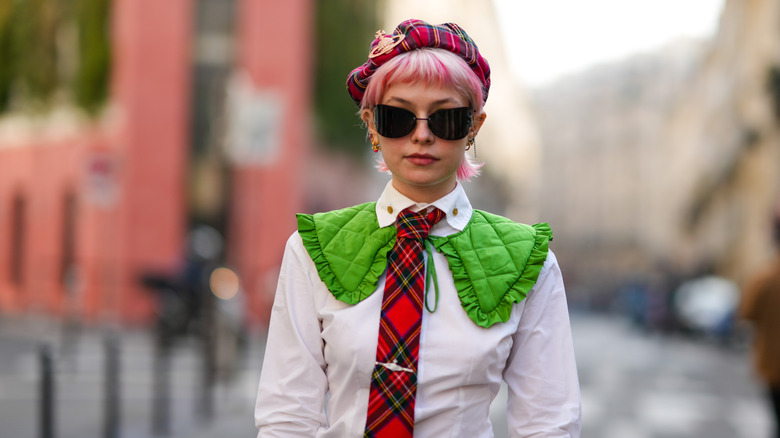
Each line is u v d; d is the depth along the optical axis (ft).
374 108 8.86
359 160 105.29
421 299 8.51
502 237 8.90
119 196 82.58
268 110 67.82
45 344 22.20
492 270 8.66
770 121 123.13
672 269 187.52
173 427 31.68
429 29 8.60
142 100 82.79
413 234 8.67
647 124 346.13
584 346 88.99
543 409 8.76
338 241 8.83
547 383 8.80
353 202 105.91
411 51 8.62
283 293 8.91
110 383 27.48
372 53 8.74
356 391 8.51
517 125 249.34
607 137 372.99
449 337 8.40
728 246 157.69
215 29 84.84
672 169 247.29
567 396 8.84
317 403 8.75
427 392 8.36
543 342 8.84
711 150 164.14
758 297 22.98
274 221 85.15
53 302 91.20
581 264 378.53
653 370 63.77
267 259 84.94
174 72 83.41
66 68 91.56
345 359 8.46
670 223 245.86
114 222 82.79
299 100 86.22
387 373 8.34
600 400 44.37
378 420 8.30
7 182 101.40
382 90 8.68
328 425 8.82
